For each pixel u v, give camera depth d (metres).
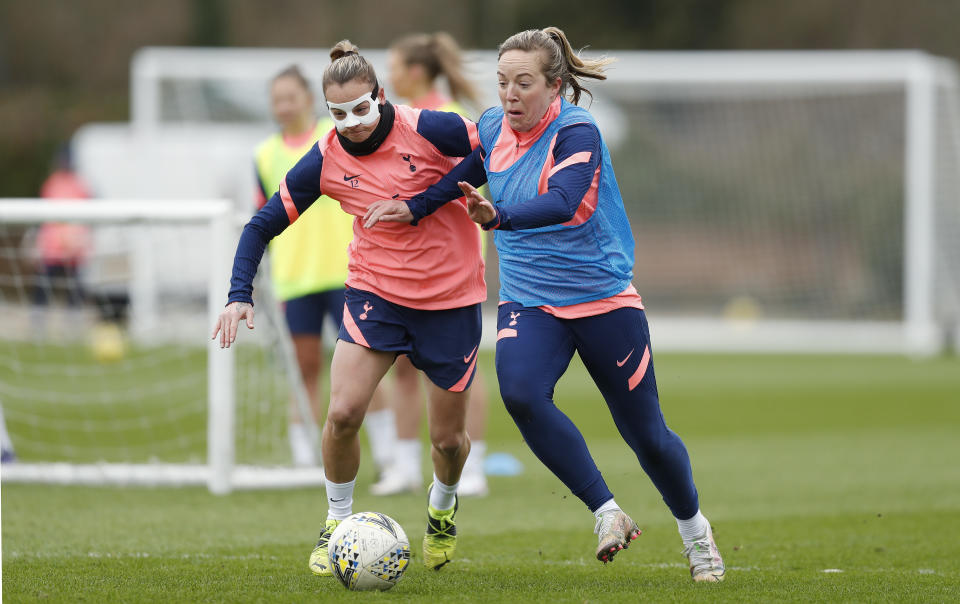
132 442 33.44
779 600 14.48
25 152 104.19
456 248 16.12
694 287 75.62
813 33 116.69
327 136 15.91
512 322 15.49
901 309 72.00
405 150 15.73
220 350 24.86
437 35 25.91
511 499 25.17
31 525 20.39
